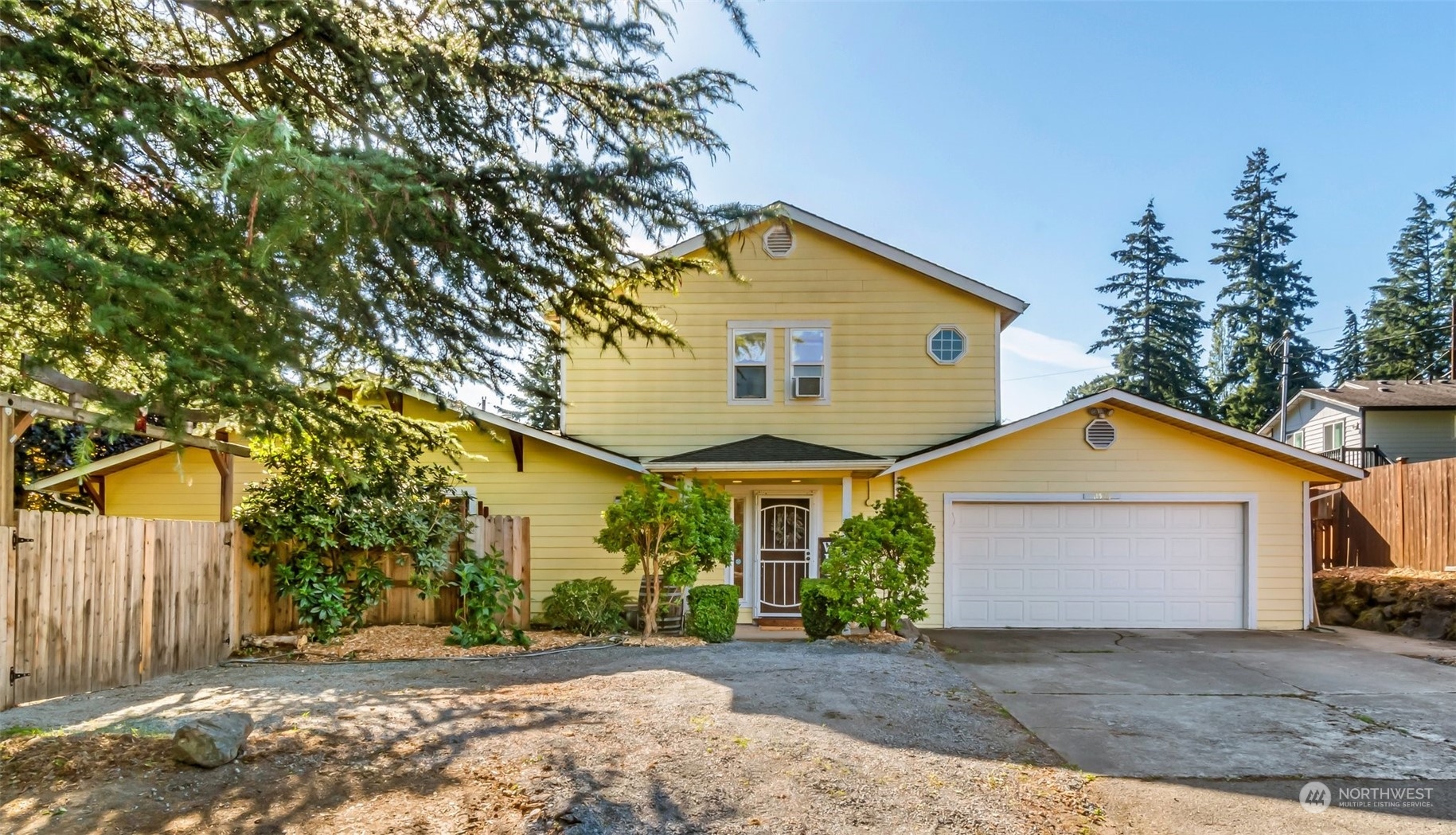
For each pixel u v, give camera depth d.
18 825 3.53
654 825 3.82
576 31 4.88
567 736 5.08
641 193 5.29
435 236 4.81
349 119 5.18
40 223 3.80
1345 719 6.28
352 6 4.56
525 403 10.27
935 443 12.30
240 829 3.58
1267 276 39.81
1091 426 11.88
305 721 5.30
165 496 12.12
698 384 12.46
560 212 5.34
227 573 8.50
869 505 11.77
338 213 3.84
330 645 9.12
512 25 4.79
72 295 3.38
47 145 4.01
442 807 3.89
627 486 10.49
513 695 6.39
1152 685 7.54
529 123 5.44
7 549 5.64
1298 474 11.70
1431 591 11.27
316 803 3.90
